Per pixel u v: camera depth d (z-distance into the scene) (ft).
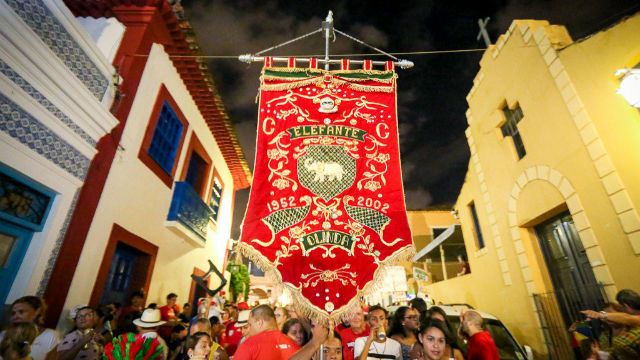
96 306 17.71
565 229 20.18
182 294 30.25
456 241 42.75
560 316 19.76
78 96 15.85
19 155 13.16
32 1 13.79
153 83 23.40
